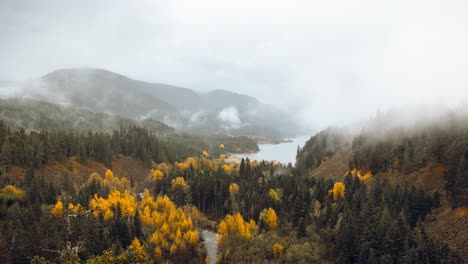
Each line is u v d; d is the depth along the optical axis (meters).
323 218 105.12
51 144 168.88
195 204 145.38
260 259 95.06
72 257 24.39
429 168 117.38
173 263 99.06
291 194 125.19
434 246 76.06
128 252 30.89
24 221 92.12
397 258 78.69
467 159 93.25
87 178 168.62
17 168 147.25
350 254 86.06
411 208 95.00
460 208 89.69
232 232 107.81
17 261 73.06
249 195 129.25
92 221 97.44
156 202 124.25
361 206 102.50
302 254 91.44
